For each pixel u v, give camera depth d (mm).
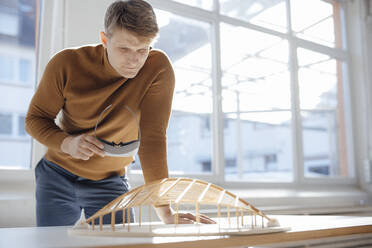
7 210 1779
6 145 8969
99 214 719
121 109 1108
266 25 3500
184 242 551
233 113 3893
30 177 1988
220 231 633
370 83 3996
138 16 902
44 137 1070
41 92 1102
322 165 4246
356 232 764
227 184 2932
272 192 3137
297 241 666
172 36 3654
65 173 1197
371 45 4043
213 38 3023
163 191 828
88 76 1098
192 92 3605
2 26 9383
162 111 1109
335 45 4086
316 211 2822
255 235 625
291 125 3545
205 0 3027
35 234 691
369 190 3904
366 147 3969
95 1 2170
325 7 4016
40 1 2166
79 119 1133
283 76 3590
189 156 7762
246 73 3717
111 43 962
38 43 2172
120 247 513
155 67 1125
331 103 4082
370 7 4039
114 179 1247
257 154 8195
